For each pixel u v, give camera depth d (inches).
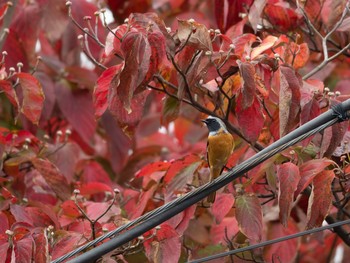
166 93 439.2
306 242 658.2
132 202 511.2
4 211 458.3
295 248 495.2
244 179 474.6
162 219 389.4
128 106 395.9
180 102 450.6
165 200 449.4
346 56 532.1
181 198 387.2
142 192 485.4
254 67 422.0
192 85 425.1
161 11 661.3
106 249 391.2
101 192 558.3
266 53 454.0
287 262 494.3
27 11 586.6
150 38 403.2
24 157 500.4
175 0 650.2
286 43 450.0
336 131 416.8
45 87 574.2
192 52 419.5
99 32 585.0
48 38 584.7
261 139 461.4
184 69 421.7
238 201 434.3
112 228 438.9
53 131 629.3
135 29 403.5
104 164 642.2
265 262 473.4
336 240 603.5
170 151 637.9
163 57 404.5
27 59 567.8
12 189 525.7
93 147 655.1
